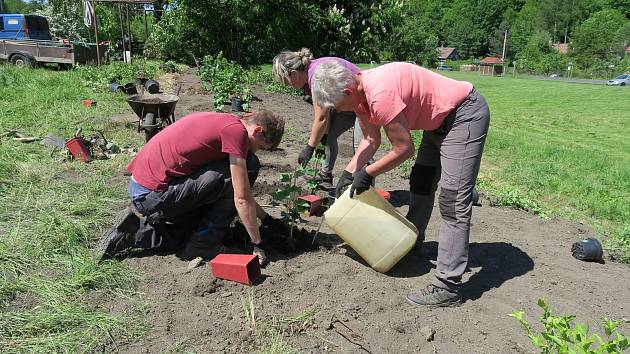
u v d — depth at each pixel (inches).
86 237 138.5
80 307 107.6
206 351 98.4
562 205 247.8
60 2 1162.6
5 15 723.4
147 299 114.3
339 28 772.6
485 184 270.5
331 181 195.0
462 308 122.7
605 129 578.9
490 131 532.4
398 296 124.6
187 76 608.7
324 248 146.5
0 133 246.7
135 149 242.8
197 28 770.2
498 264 152.5
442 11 4522.6
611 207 236.4
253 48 786.8
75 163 208.4
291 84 152.3
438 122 116.3
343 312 115.3
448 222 119.1
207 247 132.6
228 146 118.2
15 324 100.0
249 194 122.3
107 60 719.7
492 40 4146.2
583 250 161.3
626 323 122.6
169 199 123.5
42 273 119.7
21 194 164.7
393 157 113.7
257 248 131.0
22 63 641.6
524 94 1046.4
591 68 2632.9
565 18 4030.5
